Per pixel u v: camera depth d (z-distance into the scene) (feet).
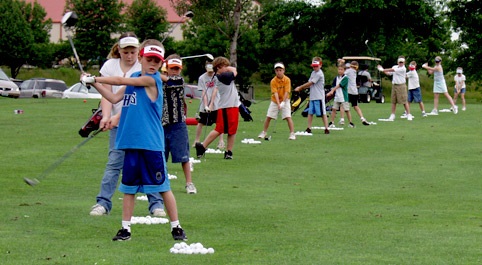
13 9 236.63
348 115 79.00
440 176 46.52
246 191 40.19
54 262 23.79
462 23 192.54
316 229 30.12
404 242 27.73
